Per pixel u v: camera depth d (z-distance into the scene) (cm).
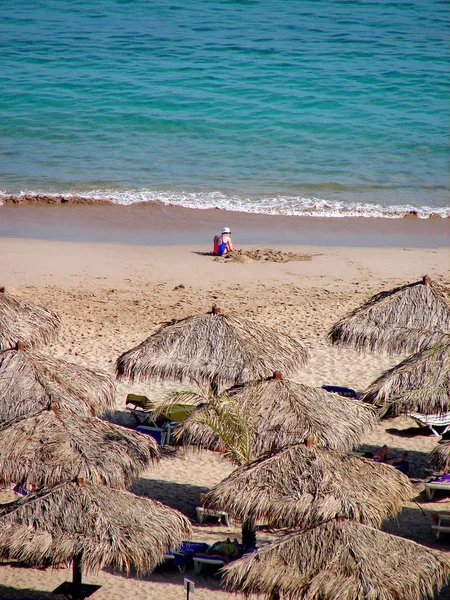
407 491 3531
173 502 4225
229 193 11719
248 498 3344
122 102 15888
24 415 3884
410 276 8375
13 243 9288
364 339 5303
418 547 3042
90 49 19738
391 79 17750
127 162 12988
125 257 8906
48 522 3105
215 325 4684
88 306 7306
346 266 8719
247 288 7925
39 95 16012
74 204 11119
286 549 3000
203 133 14500
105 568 3638
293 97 16425
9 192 11388
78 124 14750
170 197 11456
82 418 3853
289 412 3950
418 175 12725
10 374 4222
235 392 4112
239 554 3622
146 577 3575
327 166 13012
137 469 3722
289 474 3400
